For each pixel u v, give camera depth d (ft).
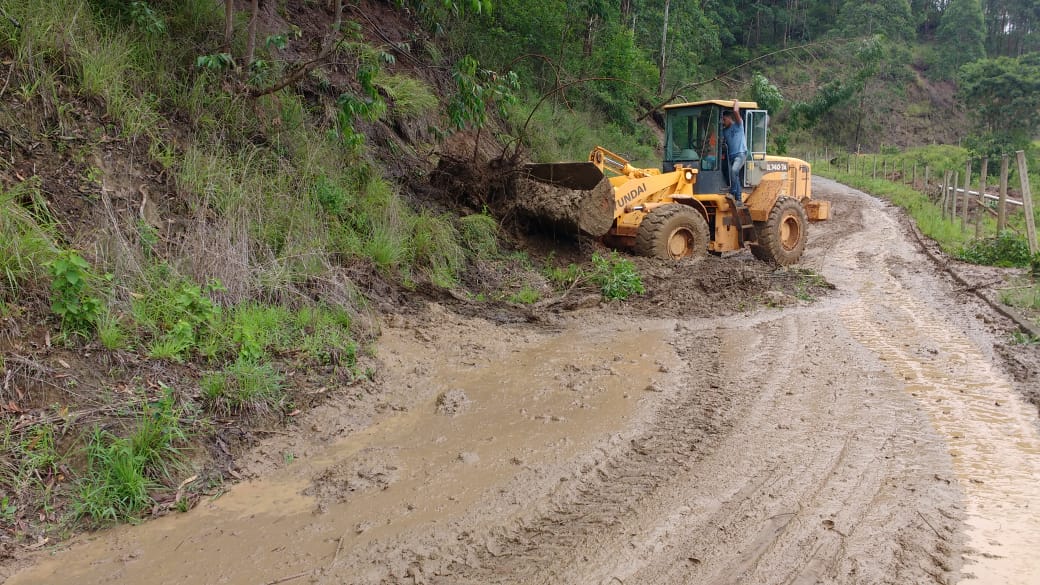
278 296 21.44
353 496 13.62
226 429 15.64
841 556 11.00
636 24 93.45
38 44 21.56
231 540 12.19
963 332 24.71
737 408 17.58
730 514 12.42
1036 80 130.82
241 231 21.97
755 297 30.27
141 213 20.65
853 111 176.65
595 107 71.36
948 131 188.96
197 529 12.59
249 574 11.17
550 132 54.03
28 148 19.52
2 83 20.20
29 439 13.58
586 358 21.95
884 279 35.65
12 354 14.83
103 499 12.99
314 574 11.10
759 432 16.06
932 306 29.01
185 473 14.24
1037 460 14.39
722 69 143.43
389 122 36.37
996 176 112.47
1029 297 28.63
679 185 38.45
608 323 26.43
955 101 199.52
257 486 14.17
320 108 32.01
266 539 12.19
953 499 12.76
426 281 27.58
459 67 29.96
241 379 16.88
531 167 34.96
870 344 23.30
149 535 12.42
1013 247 39.50
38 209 18.04
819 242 49.44
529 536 12.10
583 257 34.12
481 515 12.78
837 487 13.32
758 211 38.99
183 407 15.57
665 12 93.86
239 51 29.60
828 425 16.40
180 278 19.26
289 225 24.29
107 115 22.29
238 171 24.77
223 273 20.42
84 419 14.40
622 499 13.20
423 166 35.86
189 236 20.89
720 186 39.29
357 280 25.08
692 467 14.38
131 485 13.28
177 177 22.53
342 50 34.58
